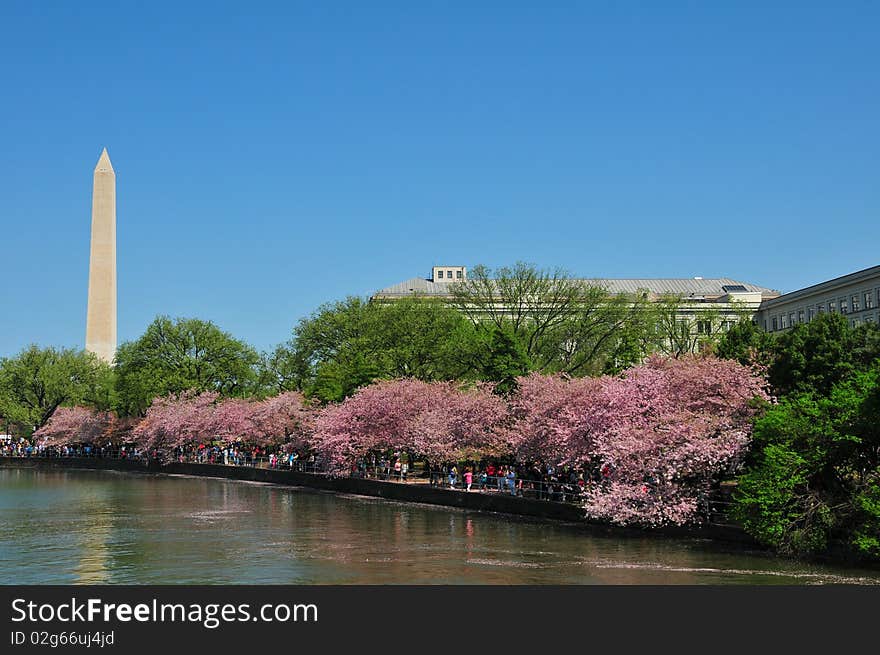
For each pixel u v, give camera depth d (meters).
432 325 108.56
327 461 93.06
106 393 154.25
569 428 62.47
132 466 131.50
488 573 42.72
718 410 55.19
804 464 44.53
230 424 120.06
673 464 51.66
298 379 129.75
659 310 109.75
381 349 109.25
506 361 90.50
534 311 107.25
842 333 68.00
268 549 51.06
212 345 136.62
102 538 56.28
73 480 111.69
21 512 72.25
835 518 43.66
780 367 66.25
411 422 85.00
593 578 41.09
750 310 136.88
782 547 45.00
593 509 53.38
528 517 63.97
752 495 45.44
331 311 123.00
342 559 47.34
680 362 62.47
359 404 91.38
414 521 63.53
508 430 76.62
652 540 51.97
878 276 137.88
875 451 45.44
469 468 78.44
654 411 56.91
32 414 155.75
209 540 55.03
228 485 100.94
